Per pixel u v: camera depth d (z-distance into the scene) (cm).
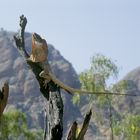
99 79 7719
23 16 1046
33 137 7119
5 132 6725
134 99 16088
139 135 8000
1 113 883
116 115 7969
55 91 1018
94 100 7644
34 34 1027
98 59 7781
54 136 1000
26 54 1037
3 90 884
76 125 981
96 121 7938
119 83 7725
